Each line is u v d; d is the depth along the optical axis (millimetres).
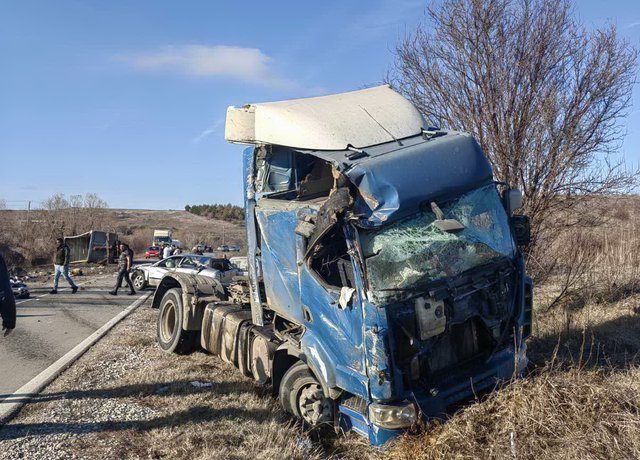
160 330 8828
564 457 4062
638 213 11547
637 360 6496
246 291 7695
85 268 32469
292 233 5691
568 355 6906
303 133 5699
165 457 4613
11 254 32531
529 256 9453
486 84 9391
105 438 4969
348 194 4789
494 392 4809
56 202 47688
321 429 5359
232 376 7105
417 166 5062
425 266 4754
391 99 6379
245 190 6996
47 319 11797
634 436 4195
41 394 6281
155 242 52406
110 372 7250
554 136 9062
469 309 4953
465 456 4219
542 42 9172
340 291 4875
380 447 4504
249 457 4594
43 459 4512
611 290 10125
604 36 9250
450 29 9773
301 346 5434
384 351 4414
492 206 5418
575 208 9531
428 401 4602
